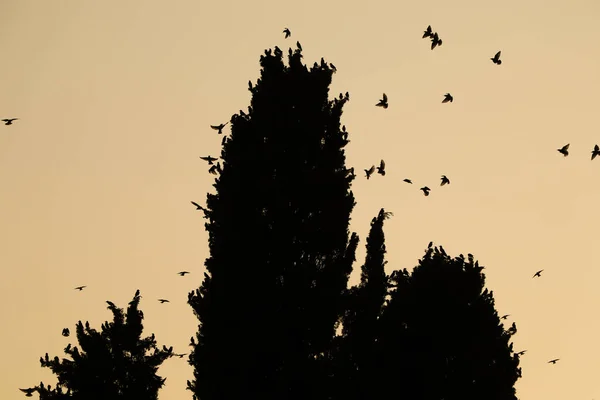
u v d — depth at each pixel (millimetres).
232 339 130625
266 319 131125
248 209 138750
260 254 136125
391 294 143500
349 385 133875
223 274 134625
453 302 135875
